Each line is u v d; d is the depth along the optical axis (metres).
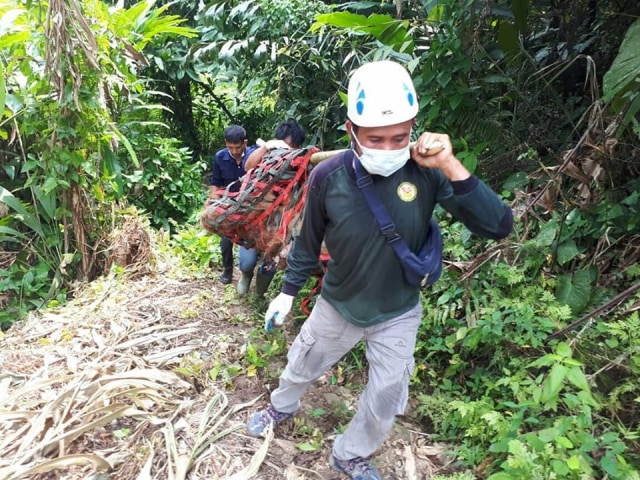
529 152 3.41
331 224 1.84
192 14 7.75
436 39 3.74
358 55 5.38
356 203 1.76
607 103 2.88
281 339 3.24
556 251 3.03
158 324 3.54
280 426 2.57
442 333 3.06
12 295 4.44
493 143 3.79
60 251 4.67
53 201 4.38
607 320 2.73
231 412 2.62
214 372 2.92
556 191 3.03
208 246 4.83
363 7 5.04
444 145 1.62
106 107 4.62
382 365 1.97
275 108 6.54
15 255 4.64
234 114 10.42
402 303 1.92
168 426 2.47
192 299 3.92
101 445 2.39
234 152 3.80
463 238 3.40
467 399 2.64
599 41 3.88
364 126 1.60
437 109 3.67
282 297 2.13
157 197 6.40
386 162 1.65
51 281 4.61
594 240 3.09
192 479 2.21
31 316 3.95
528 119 3.93
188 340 3.32
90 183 4.57
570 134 3.58
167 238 5.14
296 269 2.09
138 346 3.22
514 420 2.19
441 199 1.79
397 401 2.00
